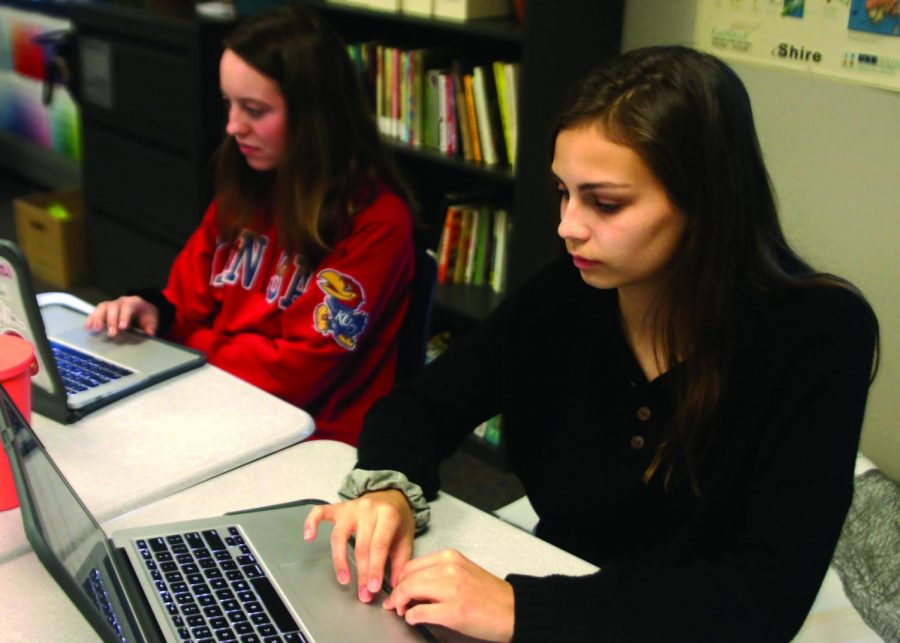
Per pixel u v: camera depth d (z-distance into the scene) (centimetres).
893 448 243
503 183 312
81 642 98
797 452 108
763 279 112
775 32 240
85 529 103
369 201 182
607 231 106
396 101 297
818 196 243
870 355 111
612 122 103
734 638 99
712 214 106
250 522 117
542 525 137
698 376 114
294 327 180
